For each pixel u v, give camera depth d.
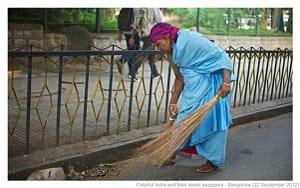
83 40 9.66
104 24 11.14
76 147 4.00
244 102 6.10
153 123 5.00
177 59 3.77
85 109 4.16
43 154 3.78
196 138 3.85
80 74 8.03
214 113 3.82
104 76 8.02
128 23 8.05
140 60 5.18
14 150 3.84
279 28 15.14
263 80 6.41
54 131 4.47
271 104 6.36
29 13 10.02
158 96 6.55
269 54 6.36
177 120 3.92
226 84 3.71
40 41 9.60
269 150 4.70
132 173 3.92
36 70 8.02
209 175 3.96
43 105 5.55
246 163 4.29
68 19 10.61
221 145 3.95
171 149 3.74
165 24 3.77
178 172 3.99
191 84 3.81
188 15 13.17
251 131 5.40
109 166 4.05
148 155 3.88
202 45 3.70
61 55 3.77
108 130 4.42
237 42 13.52
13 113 5.04
